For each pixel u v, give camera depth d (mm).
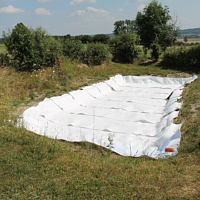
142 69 14594
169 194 3229
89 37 28000
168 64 15578
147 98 9258
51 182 3537
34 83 9633
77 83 10906
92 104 8555
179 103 7457
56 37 15391
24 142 4812
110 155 4688
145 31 18453
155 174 3795
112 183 3557
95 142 5121
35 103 8016
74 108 8133
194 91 9086
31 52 11461
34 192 3291
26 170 3816
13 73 10344
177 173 3799
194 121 6031
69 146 5039
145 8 18188
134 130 6137
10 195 3188
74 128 6312
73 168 4000
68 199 3180
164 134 5355
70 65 12695
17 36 11398
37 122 6379
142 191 3340
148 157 4539
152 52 17078
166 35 17891
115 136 5766
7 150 4480
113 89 10906
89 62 15805
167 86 11117
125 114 7449
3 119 5855
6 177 3598
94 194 3289
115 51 18219
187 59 14789
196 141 4961
